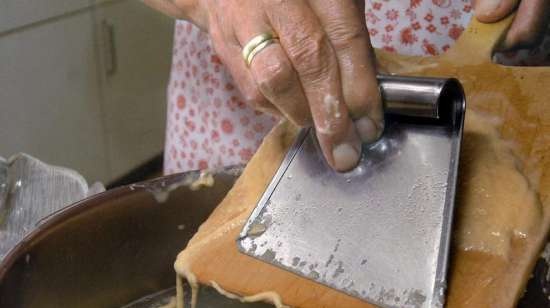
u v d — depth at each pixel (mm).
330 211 525
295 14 472
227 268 563
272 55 477
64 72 1382
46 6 1297
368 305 482
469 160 534
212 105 913
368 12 822
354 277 491
